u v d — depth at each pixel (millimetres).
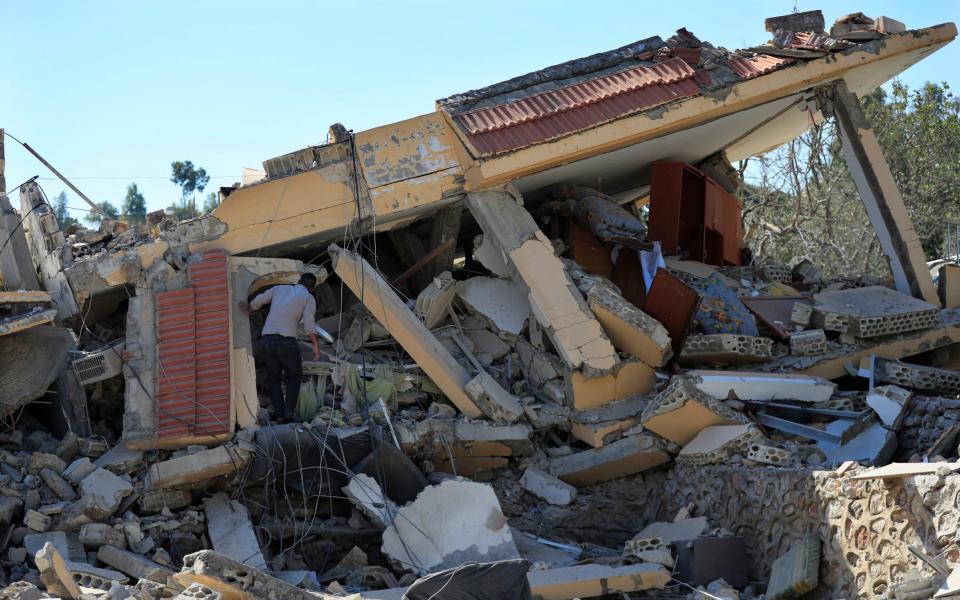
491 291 13219
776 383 11352
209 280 11242
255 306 11188
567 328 12133
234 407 10781
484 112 13031
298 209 12297
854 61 14320
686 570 9062
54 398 11141
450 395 11867
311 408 11344
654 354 12203
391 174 12625
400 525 9469
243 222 12062
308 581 8750
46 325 10922
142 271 11406
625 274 14500
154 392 10727
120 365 10898
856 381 13492
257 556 9305
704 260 16109
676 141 15258
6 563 8750
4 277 12117
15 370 10586
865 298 14039
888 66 15227
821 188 25984
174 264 11453
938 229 25531
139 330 10961
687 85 13688
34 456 9844
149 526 9602
